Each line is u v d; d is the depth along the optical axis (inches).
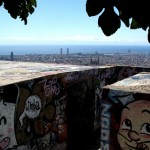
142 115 160.2
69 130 281.1
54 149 240.4
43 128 223.6
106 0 46.2
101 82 326.3
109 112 173.3
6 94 181.8
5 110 182.4
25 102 200.8
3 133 182.1
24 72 252.7
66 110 256.8
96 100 314.0
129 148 167.0
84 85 289.7
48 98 228.4
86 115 299.9
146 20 44.4
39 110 217.0
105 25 46.9
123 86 179.5
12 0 56.9
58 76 241.1
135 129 163.6
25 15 67.7
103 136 177.8
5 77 215.6
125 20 46.8
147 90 165.5
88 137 302.7
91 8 46.7
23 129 200.4
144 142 161.0
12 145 190.7
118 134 171.0
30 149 208.8
